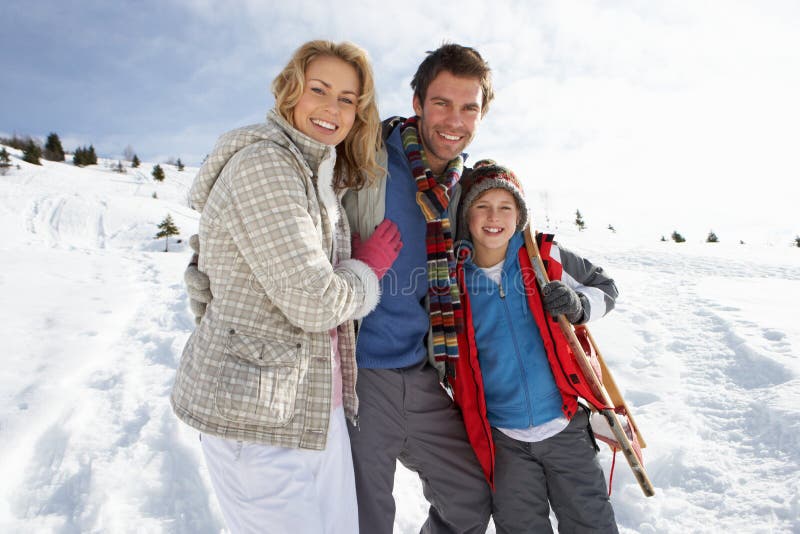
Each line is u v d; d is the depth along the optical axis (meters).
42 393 3.62
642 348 5.45
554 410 2.13
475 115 2.17
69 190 51.38
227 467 1.45
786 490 2.72
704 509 2.74
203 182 1.54
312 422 1.52
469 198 2.20
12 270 8.61
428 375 2.10
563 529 2.08
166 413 3.58
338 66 1.60
